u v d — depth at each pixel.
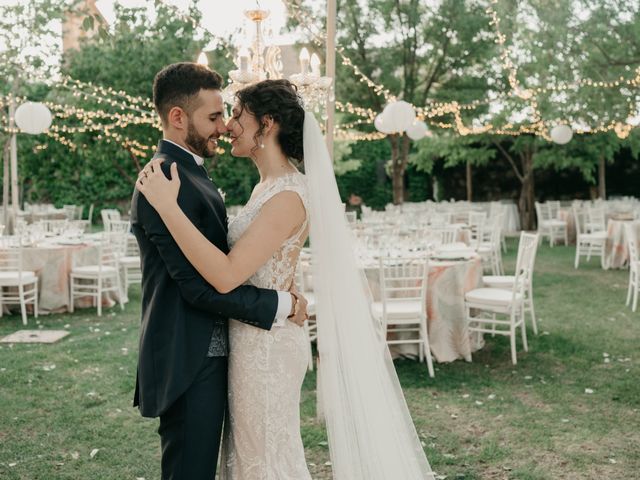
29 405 4.00
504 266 10.56
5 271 6.98
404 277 4.78
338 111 14.77
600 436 3.45
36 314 6.81
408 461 2.29
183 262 1.79
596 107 10.76
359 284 2.24
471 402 4.05
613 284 8.45
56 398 4.14
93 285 7.41
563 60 10.57
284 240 1.99
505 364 4.96
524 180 16.56
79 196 19.23
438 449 3.30
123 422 3.72
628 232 6.89
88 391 4.29
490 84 14.16
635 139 14.42
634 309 6.74
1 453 3.26
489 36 13.41
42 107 7.91
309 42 13.40
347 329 2.20
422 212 12.38
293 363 1.99
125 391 4.29
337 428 2.18
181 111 1.89
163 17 11.45
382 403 2.24
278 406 1.96
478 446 3.34
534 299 7.54
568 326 6.14
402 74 14.58
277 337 1.95
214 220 1.89
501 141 17.53
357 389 2.20
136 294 8.44
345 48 13.87
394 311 4.72
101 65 11.49
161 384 1.83
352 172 20.50
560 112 11.41
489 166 19.42
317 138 2.12
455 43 13.78
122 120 10.59
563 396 4.13
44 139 12.69
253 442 1.96
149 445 3.38
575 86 10.84
